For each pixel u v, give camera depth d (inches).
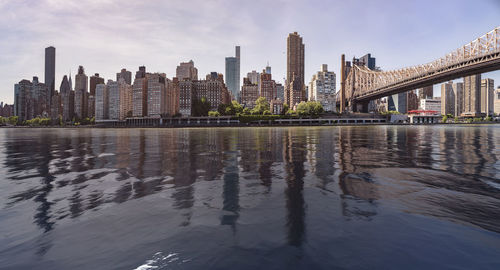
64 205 243.9
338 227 190.4
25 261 153.1
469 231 180.7
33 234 185.5
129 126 7736.2
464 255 152.4
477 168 399.9
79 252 162.2
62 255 159.0
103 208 235.0
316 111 6879.9
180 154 605.9
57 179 349.7
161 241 173.9
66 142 1097.4
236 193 275.4
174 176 361.4
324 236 177.6
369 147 735.7
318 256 153.9
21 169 425.7
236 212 221.6
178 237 179.0
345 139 1103.0
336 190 281.6
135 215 217.6
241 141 1030.4
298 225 195.2
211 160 504.4
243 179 338.3
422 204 234.7
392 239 171.9
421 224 192.9
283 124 6343.5
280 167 421.1
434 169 393.7
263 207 232.2
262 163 463.5
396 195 262.1
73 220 208.5
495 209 220.5
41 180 344.5
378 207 228.8
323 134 1640.0
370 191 277.1
